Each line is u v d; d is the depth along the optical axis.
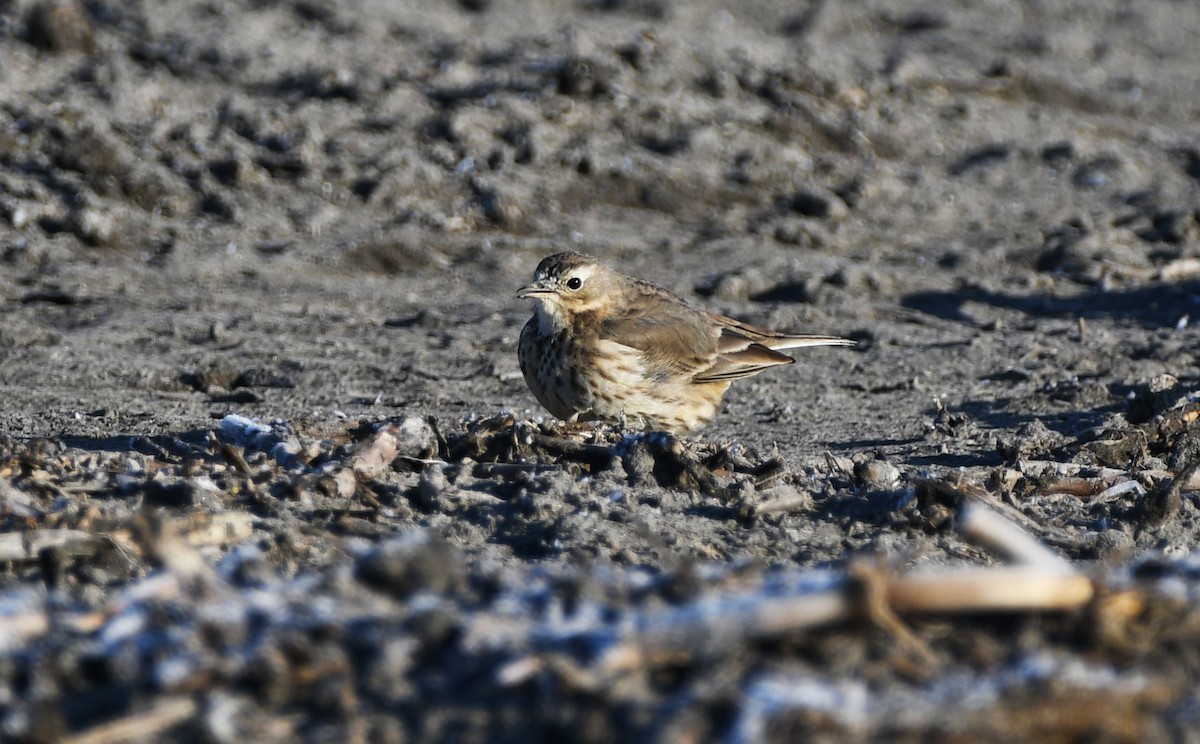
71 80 22.84
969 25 33.41
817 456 11.66
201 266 18.56
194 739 5.12
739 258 20.27
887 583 5.57
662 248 20.58
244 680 5.38
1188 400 12.27
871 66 28.19
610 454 10.25
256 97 23.41
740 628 5.38
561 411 12.98
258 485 9.30
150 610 5.88
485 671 5.34
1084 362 15.84
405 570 6.06
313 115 22.58
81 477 9.23
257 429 10.65
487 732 5.08
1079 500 10.22
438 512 9.09
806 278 19.20
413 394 14.29
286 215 20.20
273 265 18.83
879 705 5.00
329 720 5.20
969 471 10.84
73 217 19.08
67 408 12.98
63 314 16.86
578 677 5.19
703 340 13.09
